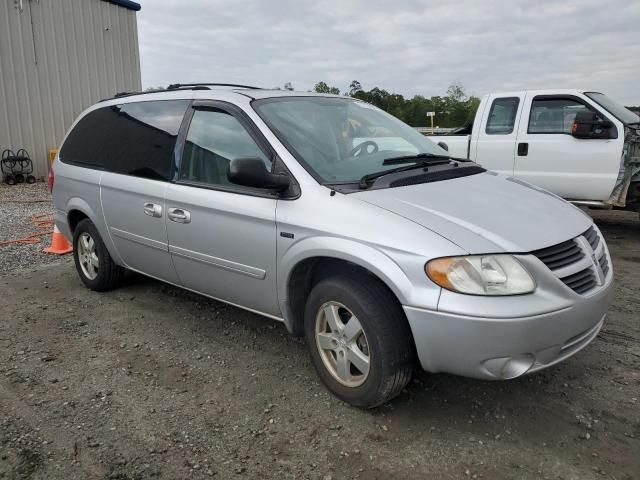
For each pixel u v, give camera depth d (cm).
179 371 354
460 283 254
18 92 1304
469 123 856
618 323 416
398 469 256
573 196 718
